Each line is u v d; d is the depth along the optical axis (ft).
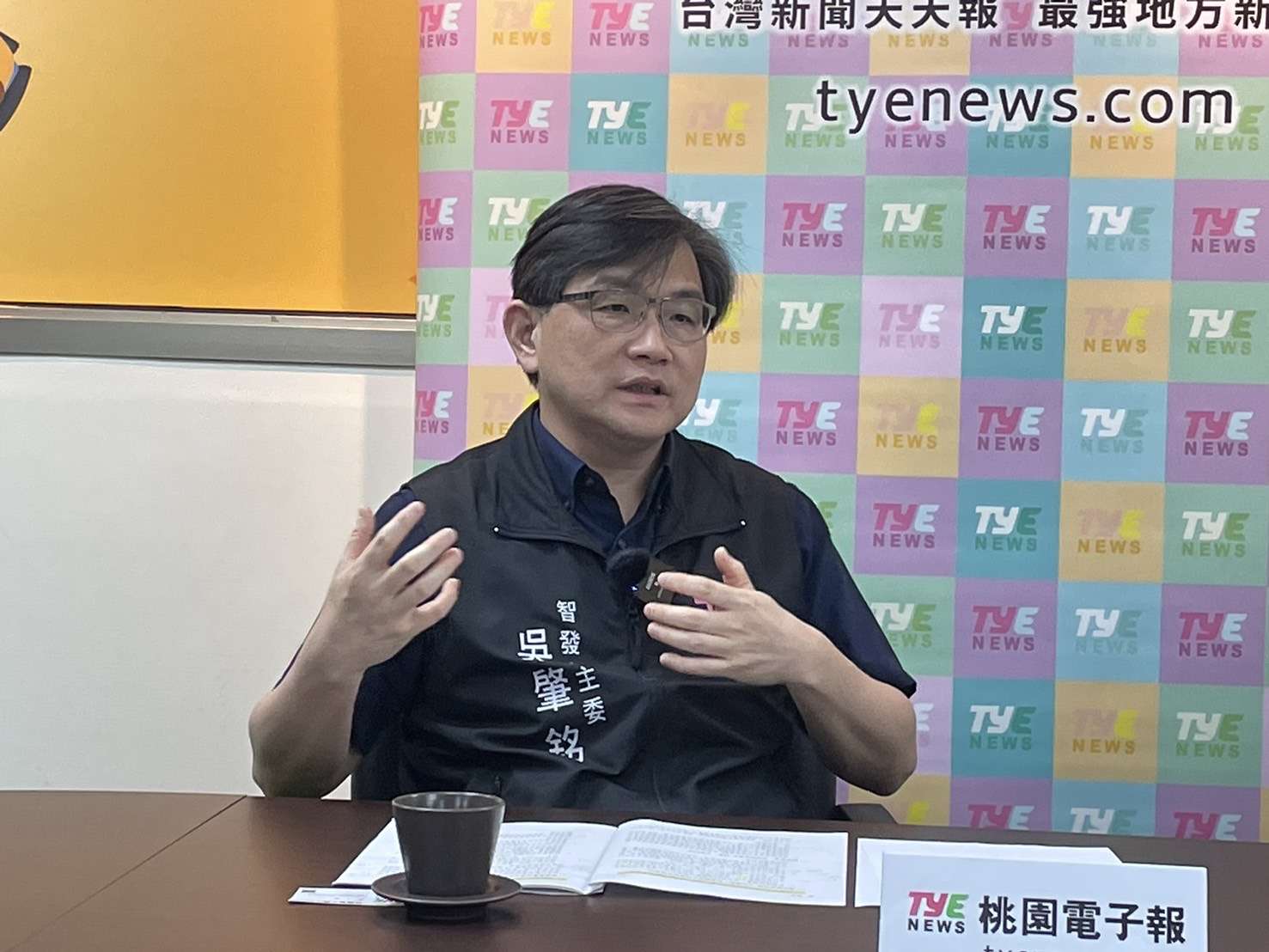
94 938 3.73
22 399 9.66
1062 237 8.43
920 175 8.47
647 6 8.55
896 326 8.50
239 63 9.58
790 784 6.40
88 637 9.67
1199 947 3.41
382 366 9.55
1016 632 8.48
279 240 9.62
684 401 6.31
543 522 6.29
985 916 3.48
